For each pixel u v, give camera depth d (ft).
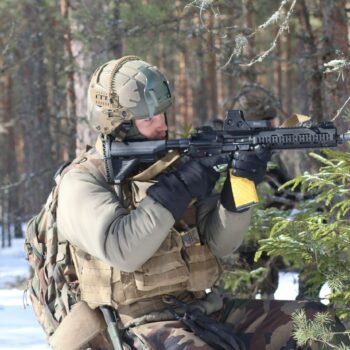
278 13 16.01
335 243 16.15
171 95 13.51
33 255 14.10
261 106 28.37
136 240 12.14
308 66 30.55
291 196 23.45
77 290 13.39
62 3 53.52
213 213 13.38
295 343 13.16
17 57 66.54
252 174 12.51
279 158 23.49
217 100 108.88
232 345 12.44
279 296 28.60
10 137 105.40
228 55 32.32
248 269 21.91
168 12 37.37
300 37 31.53
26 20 64.80
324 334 12.64
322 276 16.35
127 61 13.39
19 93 78.33
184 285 13.01
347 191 15.96
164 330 12.48
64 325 13.15
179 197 12.30
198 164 12.60
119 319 12.98
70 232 12.80
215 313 13.61
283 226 16.43
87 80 41.45
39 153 74.74
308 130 12.44
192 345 12.21
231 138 12.62
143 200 12.40
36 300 14.17
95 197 12.62
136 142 12.97
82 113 41.86
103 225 12.32
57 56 57.31
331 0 23.79
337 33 23.71
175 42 38.22
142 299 12.85
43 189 52.65
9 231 80.18
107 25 37.40
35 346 24.03
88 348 13.55
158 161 12.76
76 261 13.23
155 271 12.69
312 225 16.11
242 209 12.54
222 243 13.42
